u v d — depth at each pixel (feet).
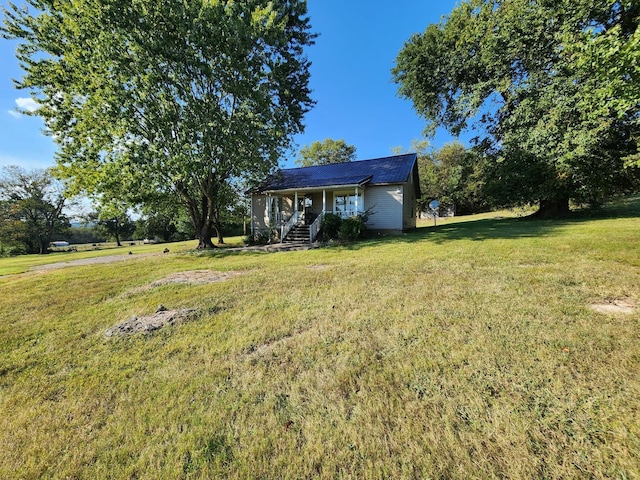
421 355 8.77
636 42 13.64
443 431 5.89
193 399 7.65
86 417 7.25
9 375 9.54
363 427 6.17
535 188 45.32
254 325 12.29
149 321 13.42
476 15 43.86
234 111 42.70
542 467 4.96
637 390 6.56
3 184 111.65
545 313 10.87
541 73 38.37
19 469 5.75
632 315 10.19
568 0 32.58
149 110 37.78
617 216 39.45
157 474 5.47
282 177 59.41
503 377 7.39
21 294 21.25
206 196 50.08
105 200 41.98
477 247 25.61
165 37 36.73
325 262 26.14
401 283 16.61
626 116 32.35
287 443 5.93
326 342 10.19
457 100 48.37
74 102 39.42
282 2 45.42
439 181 109.40
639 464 4.84
